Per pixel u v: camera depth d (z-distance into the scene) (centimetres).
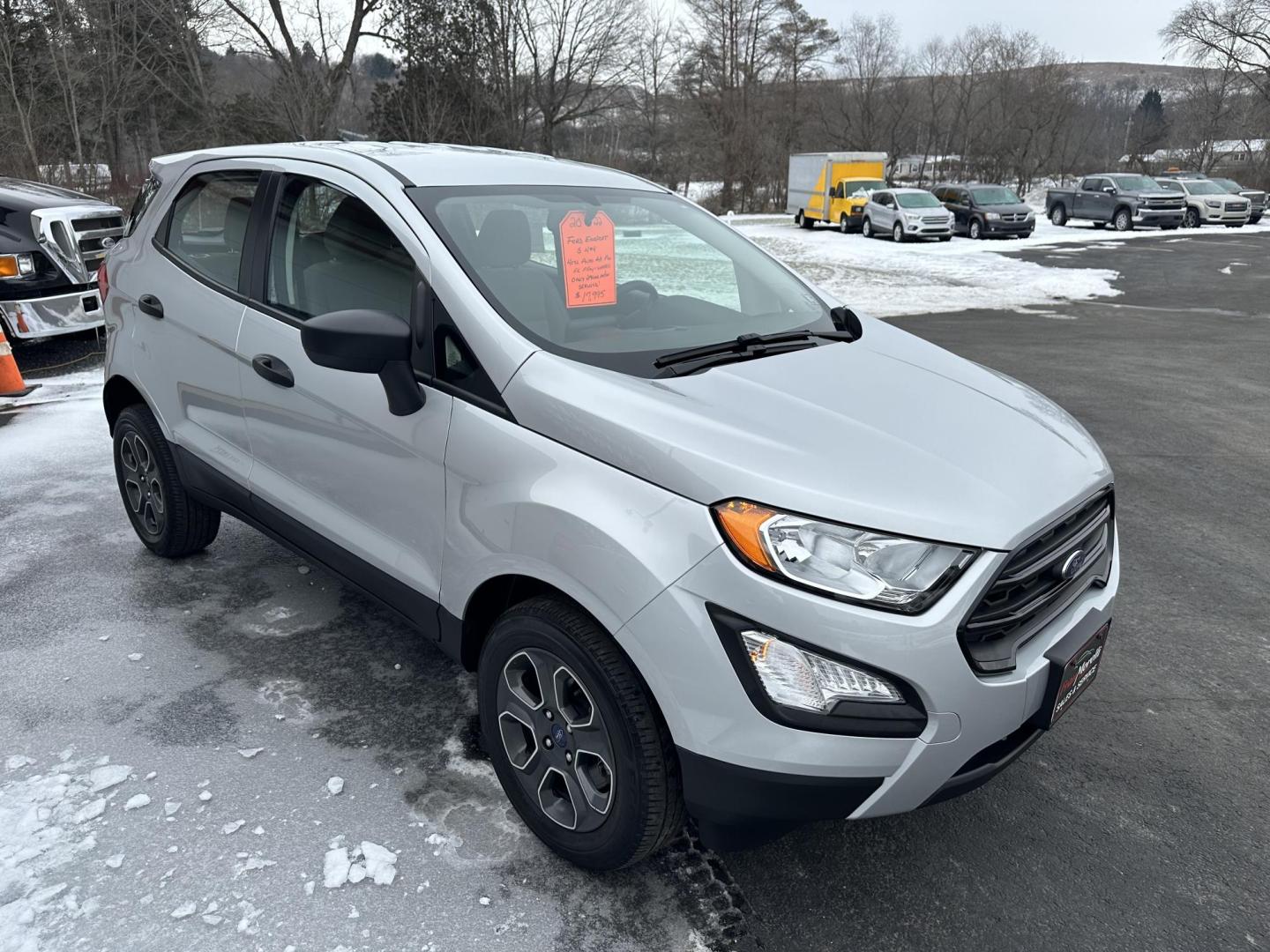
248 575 419
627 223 328
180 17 2373
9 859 244
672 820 228
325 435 299
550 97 3850
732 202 5134
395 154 327
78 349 925
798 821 213
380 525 288
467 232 279
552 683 239
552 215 304
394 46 3077
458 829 262
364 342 243
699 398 238
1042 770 301
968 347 1030
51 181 2369
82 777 279
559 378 240
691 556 205
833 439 226
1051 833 270
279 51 2203
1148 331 1154
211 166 370
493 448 243
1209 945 231
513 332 252
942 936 231
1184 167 5519
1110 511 267
